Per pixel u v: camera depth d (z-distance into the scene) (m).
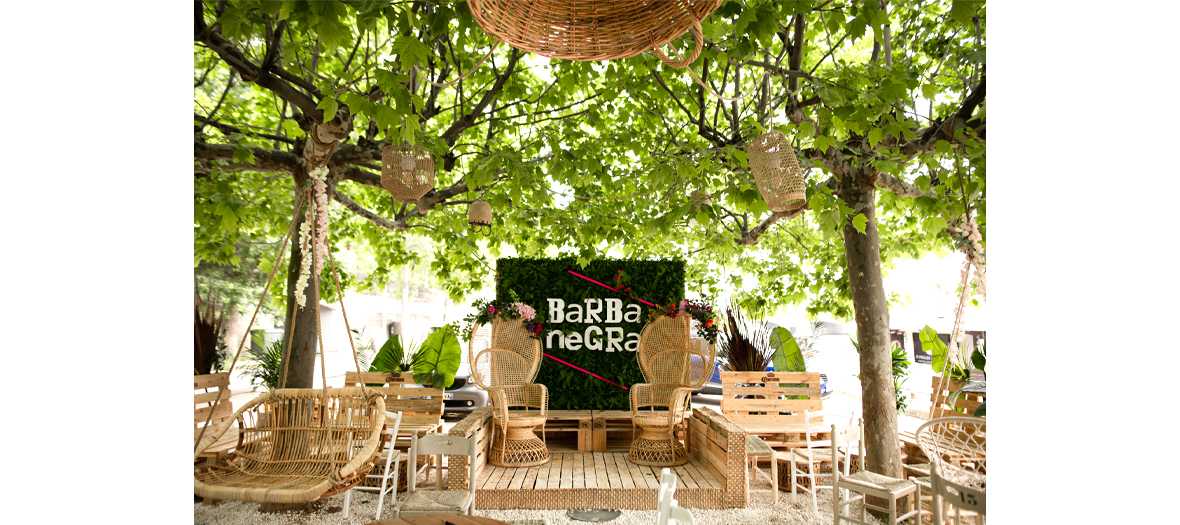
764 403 5.79
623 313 6.62
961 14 2.74
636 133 5.12
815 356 10.97
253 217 5.79
